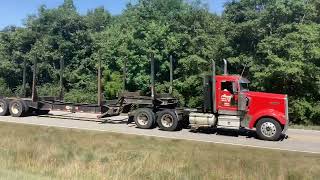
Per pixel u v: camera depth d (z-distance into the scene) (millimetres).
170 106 22438
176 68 35344
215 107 20359
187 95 34125
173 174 13336
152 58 22812
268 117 19469
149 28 36500
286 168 14172
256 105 19719
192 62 33031
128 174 13180
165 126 21359
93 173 12836
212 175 13328
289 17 30125
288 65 27266
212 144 17891
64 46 43906
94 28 53938
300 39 27844
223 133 20953
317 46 27953
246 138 19781
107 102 24203
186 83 33312
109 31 44031
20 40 45656
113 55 39594
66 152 15828
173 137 19344
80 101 37812
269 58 27938
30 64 44031
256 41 31266
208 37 34906
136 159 14742
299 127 25172
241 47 31688
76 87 42781
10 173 11336
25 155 15000
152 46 35906
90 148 16688
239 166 14297
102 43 41719
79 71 43156
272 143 18625
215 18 37562
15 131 19953
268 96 19562
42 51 43625
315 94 29281
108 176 12648
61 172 12914
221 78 20328
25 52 46094
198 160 15086
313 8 29859
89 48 44500
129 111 22844
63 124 22453
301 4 29469
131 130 21016
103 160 14719
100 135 19312
